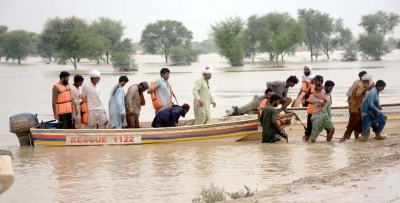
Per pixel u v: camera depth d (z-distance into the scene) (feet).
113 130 47.06
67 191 31.99
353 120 47.52
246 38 333.01
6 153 17.93
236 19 289.74
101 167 38.58
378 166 32.73
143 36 458.50
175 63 333.83
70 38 276.62
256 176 34.53
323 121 46.83
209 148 45.62
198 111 49.42
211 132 48.57
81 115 49.19
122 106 48.32
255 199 25.68
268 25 326.03
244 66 284.82
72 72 238.27
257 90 120.16
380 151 41.98
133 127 49.85
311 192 26.08
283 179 33.42
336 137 50.83
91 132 46.91
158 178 34.76
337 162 38.24
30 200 30.19
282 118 49.24
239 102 92.73
